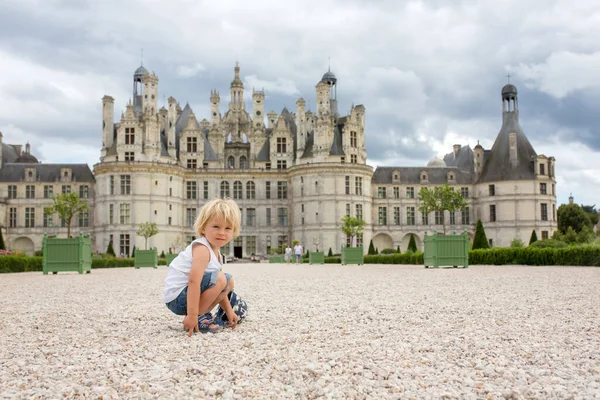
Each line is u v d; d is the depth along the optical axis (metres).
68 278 31.83
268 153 109.31
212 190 103.75
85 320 12.82
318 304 15.63
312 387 6.97
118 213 93.81
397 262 59.62
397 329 11.00
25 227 103.81
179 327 11.42
